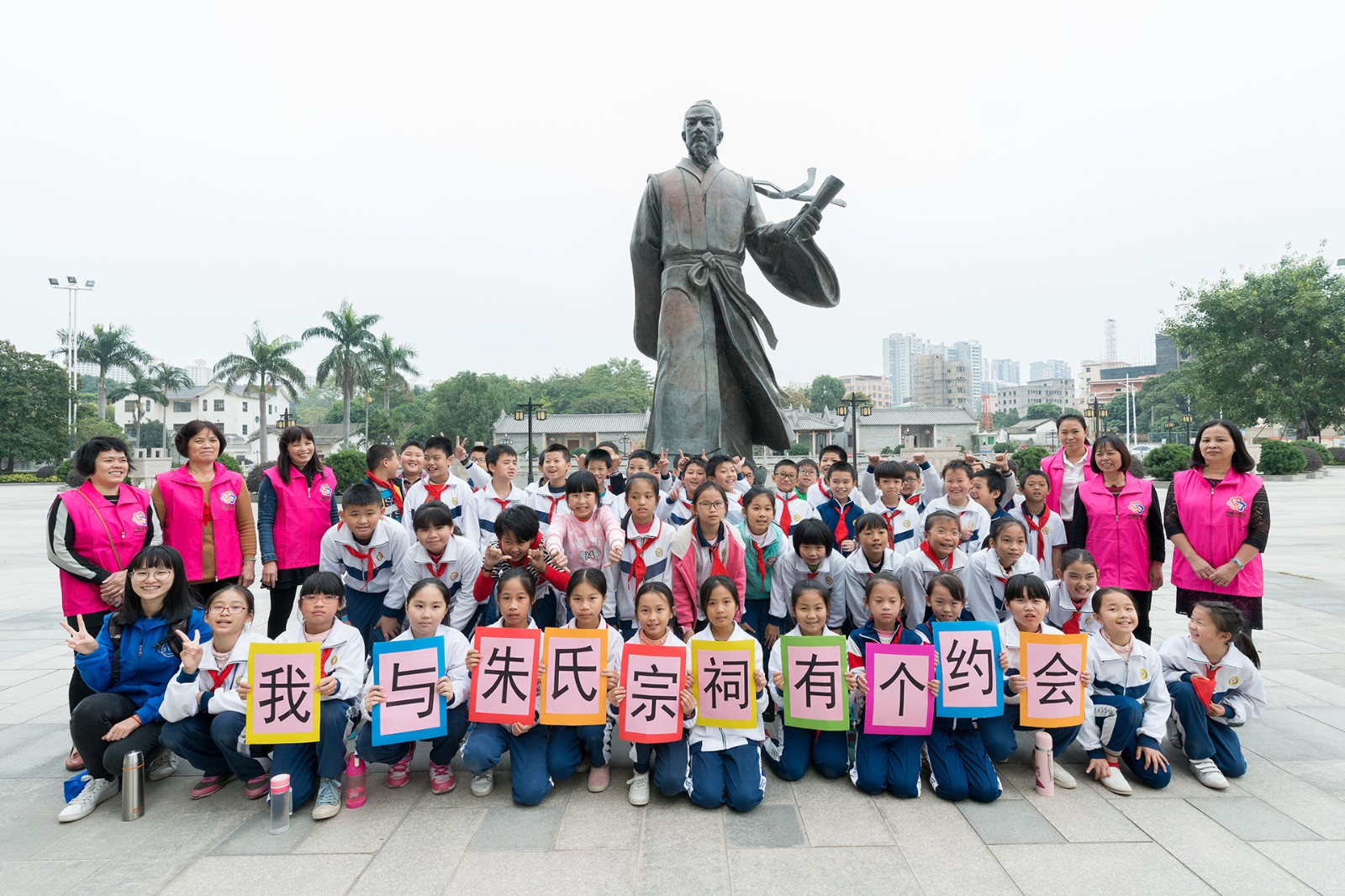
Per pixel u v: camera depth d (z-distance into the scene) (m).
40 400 36.22
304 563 5.16
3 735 4.39
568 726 3.76
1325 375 31.75
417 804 3.54
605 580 3.86
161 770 3.90
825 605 3.82
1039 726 3.64
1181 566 4.49
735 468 5.70
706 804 3.44
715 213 7.68
